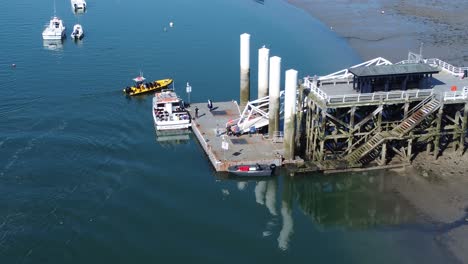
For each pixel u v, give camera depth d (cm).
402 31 11775
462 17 12850
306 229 5356
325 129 6353
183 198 5775
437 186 5941
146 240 5044
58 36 11581
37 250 4853
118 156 6594
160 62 10212
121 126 7438
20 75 9300
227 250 4969
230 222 5412
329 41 11250
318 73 9431
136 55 10631
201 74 9606
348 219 5516
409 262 4812
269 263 4816
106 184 5934
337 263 4822
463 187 5903
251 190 6047
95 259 4766
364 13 13550
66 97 8325
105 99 8344
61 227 5166
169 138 7194
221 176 6209
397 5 14275
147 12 14388
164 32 12319
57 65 9950
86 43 11444
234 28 12588
